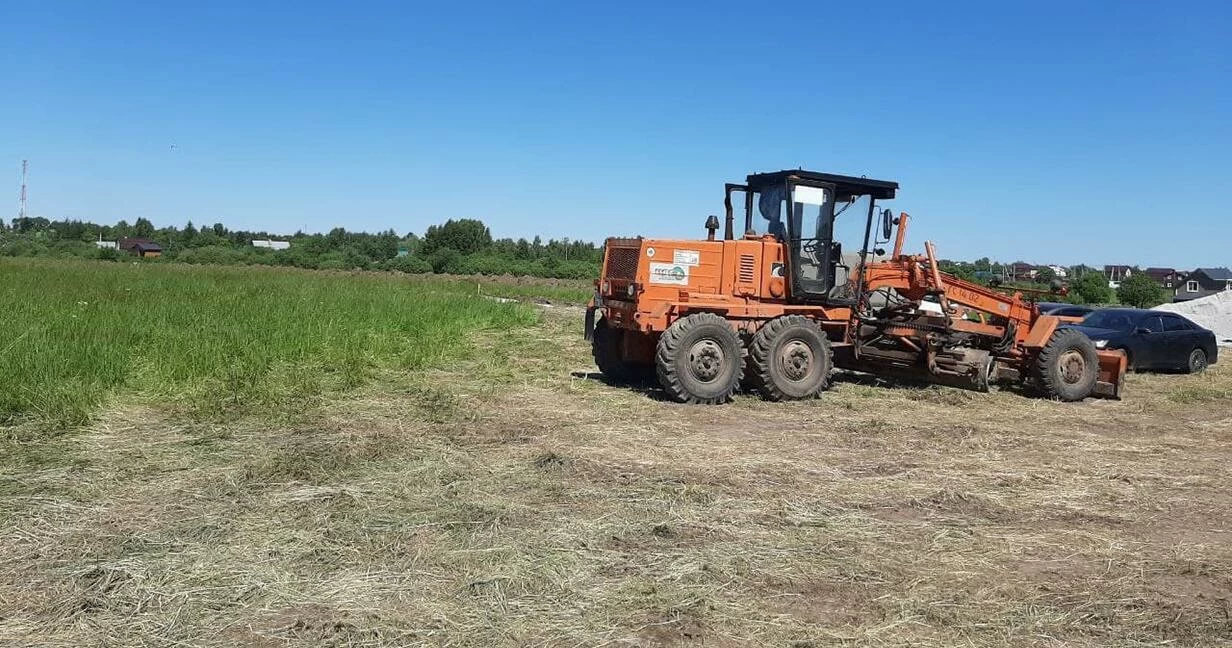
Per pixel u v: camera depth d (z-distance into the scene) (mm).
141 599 3959
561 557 4602
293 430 7312
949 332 11008
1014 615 4102
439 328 15055
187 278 28688
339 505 5352
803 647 3727
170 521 4988
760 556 4742
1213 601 4336
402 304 18438
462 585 4219
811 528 5270
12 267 30375
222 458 6359
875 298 11016
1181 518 5766
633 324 9922
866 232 10680
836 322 10516
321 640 3639
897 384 11383
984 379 10875
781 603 4172
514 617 3904
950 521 5516
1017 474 6742
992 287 12156
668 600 4113
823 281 10367
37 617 3764
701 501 5727
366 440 6996
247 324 12562
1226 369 15602
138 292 19828
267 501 5387
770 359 9680
